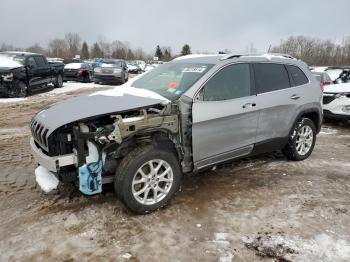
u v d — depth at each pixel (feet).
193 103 12.91
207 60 15.01
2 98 40.50
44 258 9.75
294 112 17.13
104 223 11.60
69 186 14.06
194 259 9.87
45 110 12.87
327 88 28.73
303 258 10.00
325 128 28.35
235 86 14.49
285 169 17.26
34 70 44.83
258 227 11.61
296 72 17.70
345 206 13.30
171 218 12.07
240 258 9.95
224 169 17.01
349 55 178.29
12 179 14.96
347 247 10.56
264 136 15.87
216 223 11.82
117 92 14.51
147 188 12.10
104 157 11.68
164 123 12.26
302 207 13.14
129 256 9.93
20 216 11.89
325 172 17.07
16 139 21.74
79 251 10.09
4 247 10.18
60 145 11.18
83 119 11.00
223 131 13.98
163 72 15.85
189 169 13.51
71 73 68.85
